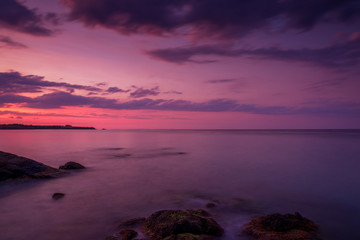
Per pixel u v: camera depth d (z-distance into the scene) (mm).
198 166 24406
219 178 18562
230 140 75562
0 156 17562
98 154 34844
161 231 7582
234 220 9516
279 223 7922
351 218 10234
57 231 8688
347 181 17531
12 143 56594
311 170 22031
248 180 17781
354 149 42438
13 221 9648
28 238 8141
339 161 27812
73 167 20922
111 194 13812
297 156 32688
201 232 7562
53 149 42250
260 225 8195
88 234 8406
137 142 64750
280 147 47406
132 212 10742
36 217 10078
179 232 7492
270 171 21609
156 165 24891
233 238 7691
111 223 9406
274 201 12680
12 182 15523
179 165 24984
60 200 12508
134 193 14094
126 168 22984
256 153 36625
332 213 10883
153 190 14828
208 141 70062
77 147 46844
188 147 48219
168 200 12695
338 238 8203
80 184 16172
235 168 23125
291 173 20609
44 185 15602
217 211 10812
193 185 16219
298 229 7809
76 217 10086
